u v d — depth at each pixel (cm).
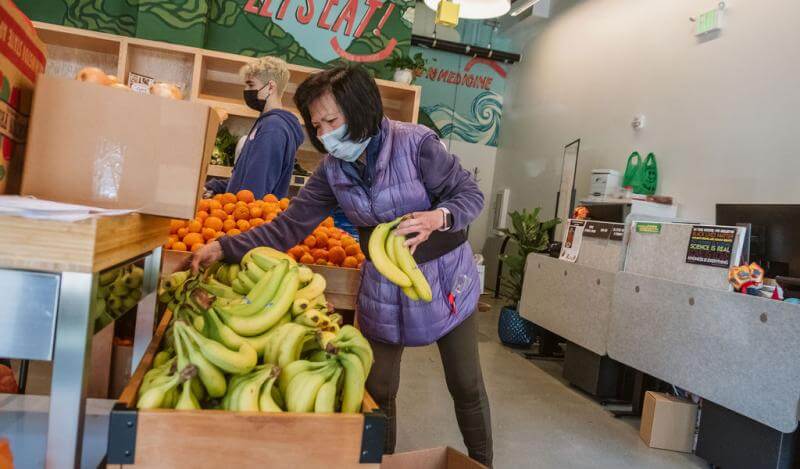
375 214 181
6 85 94
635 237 379
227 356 98
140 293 127
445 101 937
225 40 598
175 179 105
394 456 158
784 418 259
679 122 528
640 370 347
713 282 315
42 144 100
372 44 626
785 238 300
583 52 716
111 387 162
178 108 104
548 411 368
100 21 571
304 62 615
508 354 516
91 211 85
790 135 412
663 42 562
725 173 468
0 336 81
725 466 294
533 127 836
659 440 323
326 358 108
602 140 652
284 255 150
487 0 496
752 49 453
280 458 91
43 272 81
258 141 285
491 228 951
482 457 207
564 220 679
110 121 102
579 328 412
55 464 82
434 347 502
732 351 287
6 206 78
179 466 87
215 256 174
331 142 161
